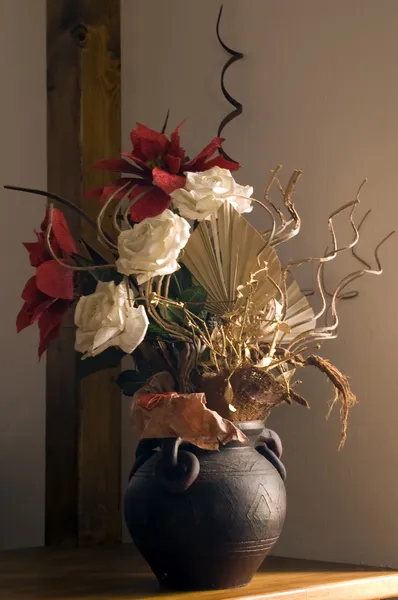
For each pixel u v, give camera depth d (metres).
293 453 1.75
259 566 1.44
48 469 1.97
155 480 1.33
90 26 1.97
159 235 1.26
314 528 1.71
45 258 1.36
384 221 1.64
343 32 1.73
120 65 2.03
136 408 1.34
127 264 1.27
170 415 1.30
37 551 1.84
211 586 1.34
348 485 1.67
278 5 1.84
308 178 1.76
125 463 2.02
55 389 1.96
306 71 1.78
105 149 1.98
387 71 1.66
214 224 1.37
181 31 2.01
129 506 1.37
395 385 1.61
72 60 1.96
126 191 1.40
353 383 1.67
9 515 2.01
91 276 1.38
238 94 1.89
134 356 1.42
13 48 2.11
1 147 2.07
